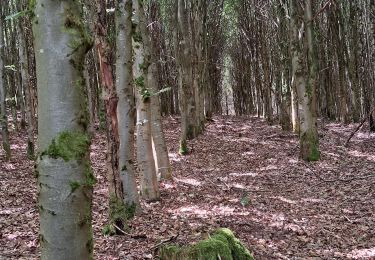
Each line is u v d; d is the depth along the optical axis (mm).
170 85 33469
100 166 13383
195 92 21766
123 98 8234
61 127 2260
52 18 2244
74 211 2291
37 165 2312
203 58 25734
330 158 15328
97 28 6488
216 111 43125
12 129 20406
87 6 8094
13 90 24875
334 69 27875
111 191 7105
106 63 6562
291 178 12750
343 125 24750
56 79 2250
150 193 9898
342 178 12375
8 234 7035
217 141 19734
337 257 6555
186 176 13047
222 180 12555
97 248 6367
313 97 15141
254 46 30719
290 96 22531
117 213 7102
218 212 9023
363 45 25141
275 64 26031
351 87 25297
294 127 21188
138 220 8164
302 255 6578
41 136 2291
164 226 7703
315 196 10594
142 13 9461
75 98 2299
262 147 18188
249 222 8281
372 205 9461
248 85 38812
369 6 22672
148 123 9781
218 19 30891
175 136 21281
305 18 15719
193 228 7637
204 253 4152
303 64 15164
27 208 8766
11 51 20797
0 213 8297
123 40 8070
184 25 18875
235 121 29844
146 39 9453
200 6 23422
